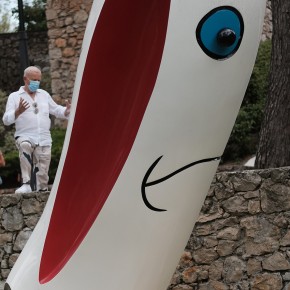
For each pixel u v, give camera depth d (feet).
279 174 24.23
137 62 11.00
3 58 74.23
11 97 27.35
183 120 10.71
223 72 10.68
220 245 24.73
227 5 10.55
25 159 27.45
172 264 11.39
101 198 11.10
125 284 11.03
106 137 11.25
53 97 59.36
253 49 10.90
